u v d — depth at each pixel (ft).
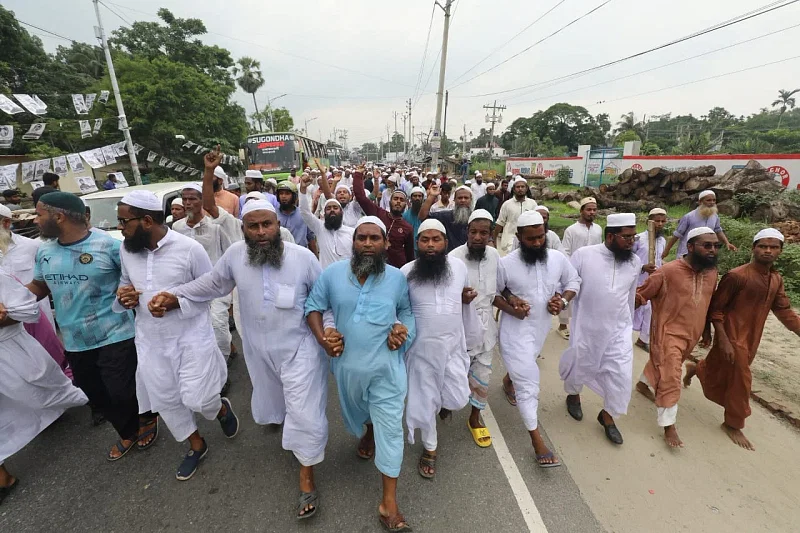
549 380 13.34
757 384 12.55
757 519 7.97
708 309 10.47
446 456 9.76
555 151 163.32
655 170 48.21
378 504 8.30
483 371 10.02
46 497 8.50
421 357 8.71
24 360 8.71
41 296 9.21
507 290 10.03
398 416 7.77
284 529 7.72
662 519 7.97
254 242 8.00
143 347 8.69
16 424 8.84
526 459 9.65
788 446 10.10
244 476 9.06
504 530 7.72
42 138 58.95
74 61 111.24
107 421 11.05
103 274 9.04
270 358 8.30
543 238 9.69
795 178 54.85
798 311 17.85
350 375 7.75
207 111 78.74
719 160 63.05
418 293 8.59
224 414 10.11
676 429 10.75
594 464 9.50
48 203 8.44
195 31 99.60
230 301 13.62
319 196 25.02
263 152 56.95
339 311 7.92
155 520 7.92
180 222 13.78
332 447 10.04
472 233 9.71
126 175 74.18
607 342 10.22
